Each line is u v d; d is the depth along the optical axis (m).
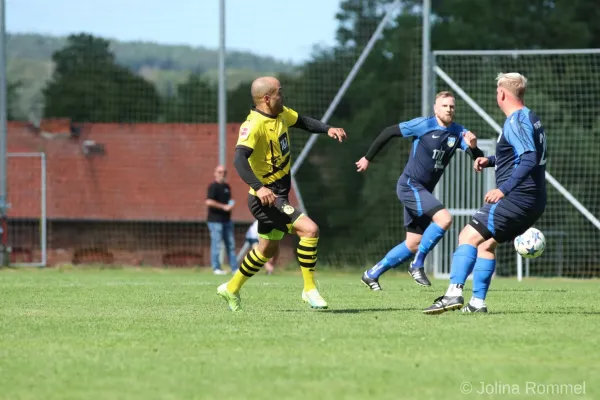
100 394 12.44
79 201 63.28
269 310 23.38
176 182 63.03
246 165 21.45
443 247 51.16
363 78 71.94
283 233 22.92
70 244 63.06
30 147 64.56
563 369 14.23
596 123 60.91
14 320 20.88
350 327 19.11
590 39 82.19
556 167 61.19
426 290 32.28
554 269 59.84
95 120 66.31
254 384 13.09
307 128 23.42
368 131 70.62
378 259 63.56
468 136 27.64
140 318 21.23
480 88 59.88
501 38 83.00
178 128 64.06
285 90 58.19
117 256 62.88
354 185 69.62
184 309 23.73
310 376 13.67
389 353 15.72
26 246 63.06
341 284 37.00
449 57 62.75
